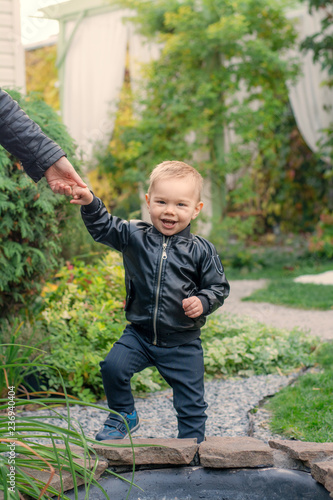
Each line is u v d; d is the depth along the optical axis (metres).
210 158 10.10
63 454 1.89
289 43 10.29
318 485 1.88
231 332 4.49
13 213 3.42
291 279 8.38
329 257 10.21
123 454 1.98
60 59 10.86
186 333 2.29
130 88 11.16
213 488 1.93
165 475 1.96
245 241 11.68
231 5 9.39
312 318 5.75
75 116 10.87
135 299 2.31
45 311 3.85
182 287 2.26
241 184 10.62
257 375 3.86
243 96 10.51
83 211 2.24
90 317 3.82
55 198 3.52
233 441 2.09
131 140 9.95
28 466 1.79
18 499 1.64
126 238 2.30
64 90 10.91
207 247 2.35
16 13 7.61
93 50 10.73
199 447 2.02
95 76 10.76
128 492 1.80
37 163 2.06
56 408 3.15
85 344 3.62
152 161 9.68
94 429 2.79
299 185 11.34
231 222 10.01
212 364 3.80
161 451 1.98
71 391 3.41
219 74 9.66
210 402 3.28
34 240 3.66
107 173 10.27
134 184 10.22
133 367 2.29
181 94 9.83
